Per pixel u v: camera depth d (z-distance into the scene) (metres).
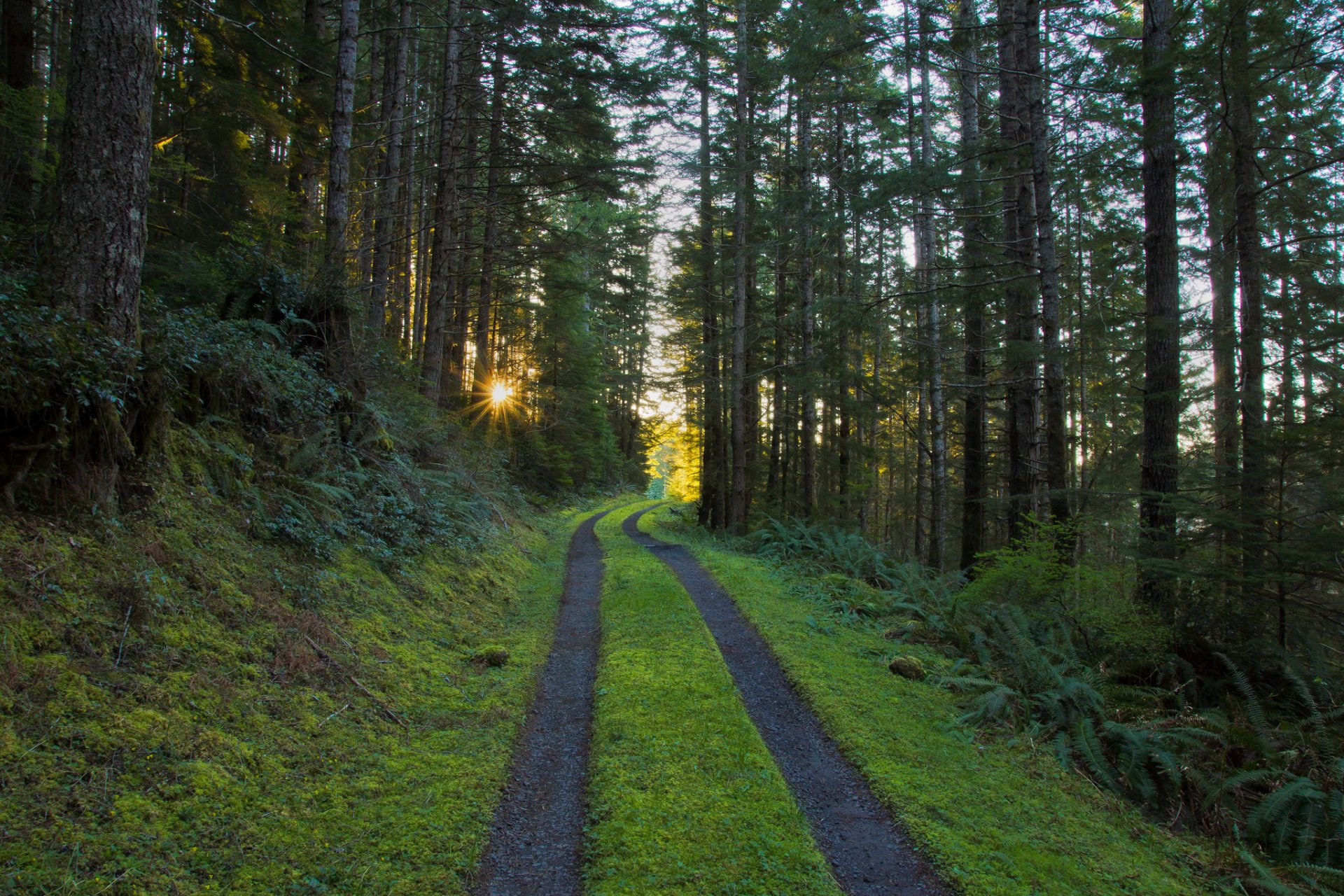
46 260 4.95
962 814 4.70
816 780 5.09
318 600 5.95
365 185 16.17
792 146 20.42
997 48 13.80
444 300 14.95
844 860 4.11
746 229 20.08
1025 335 11.38
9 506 4.09
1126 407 14.88
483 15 14.05
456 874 3.58
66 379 4.45
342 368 9.23
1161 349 8.47
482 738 5.20
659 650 7.47
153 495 5.14
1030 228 11.09
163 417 5.52
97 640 3.95
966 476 12.93
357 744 4.64
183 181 12.45
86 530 4.46
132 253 5.17
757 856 3.91
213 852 3.26
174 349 5.84
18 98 7.29
